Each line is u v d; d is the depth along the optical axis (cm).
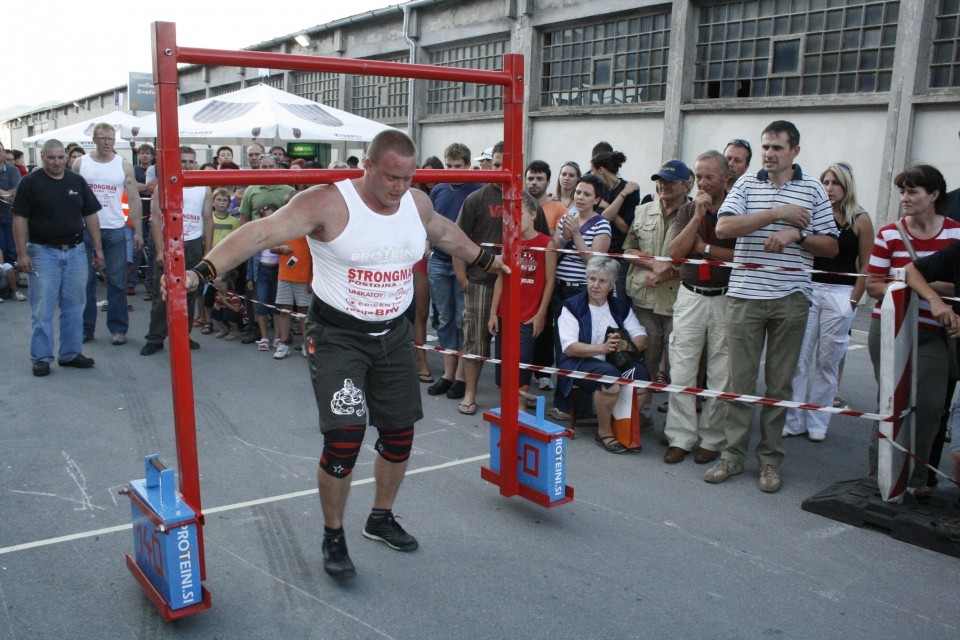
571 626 294
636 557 349
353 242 296
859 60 923
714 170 455
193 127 902
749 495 423
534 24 1330
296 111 950
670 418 482
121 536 357
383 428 333
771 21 1011
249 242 279
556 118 1326
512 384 376
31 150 2839
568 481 438
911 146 876
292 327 809
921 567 345
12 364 662
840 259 512
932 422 393
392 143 282
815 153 970
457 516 388
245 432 508
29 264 620
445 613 301
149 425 517
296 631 287
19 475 426
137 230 784
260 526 371
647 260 466
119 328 749
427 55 1602
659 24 1157
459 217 571
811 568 342
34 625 287
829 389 518
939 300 359
